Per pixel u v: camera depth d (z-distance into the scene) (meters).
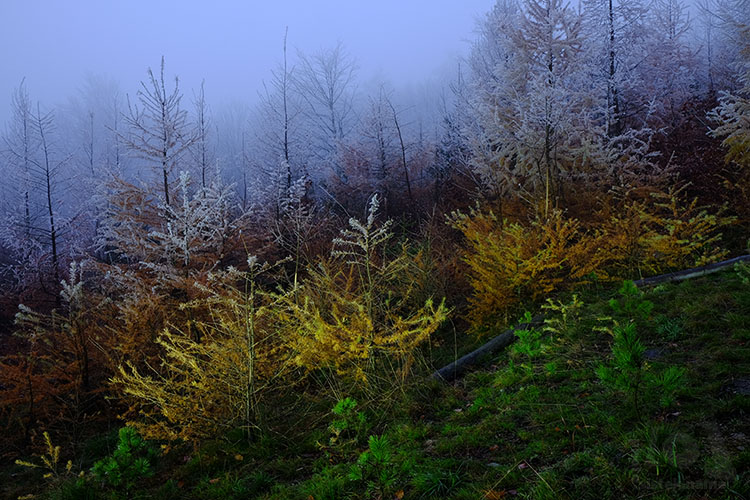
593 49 10.46
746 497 1.97
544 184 9.47
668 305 4.56
